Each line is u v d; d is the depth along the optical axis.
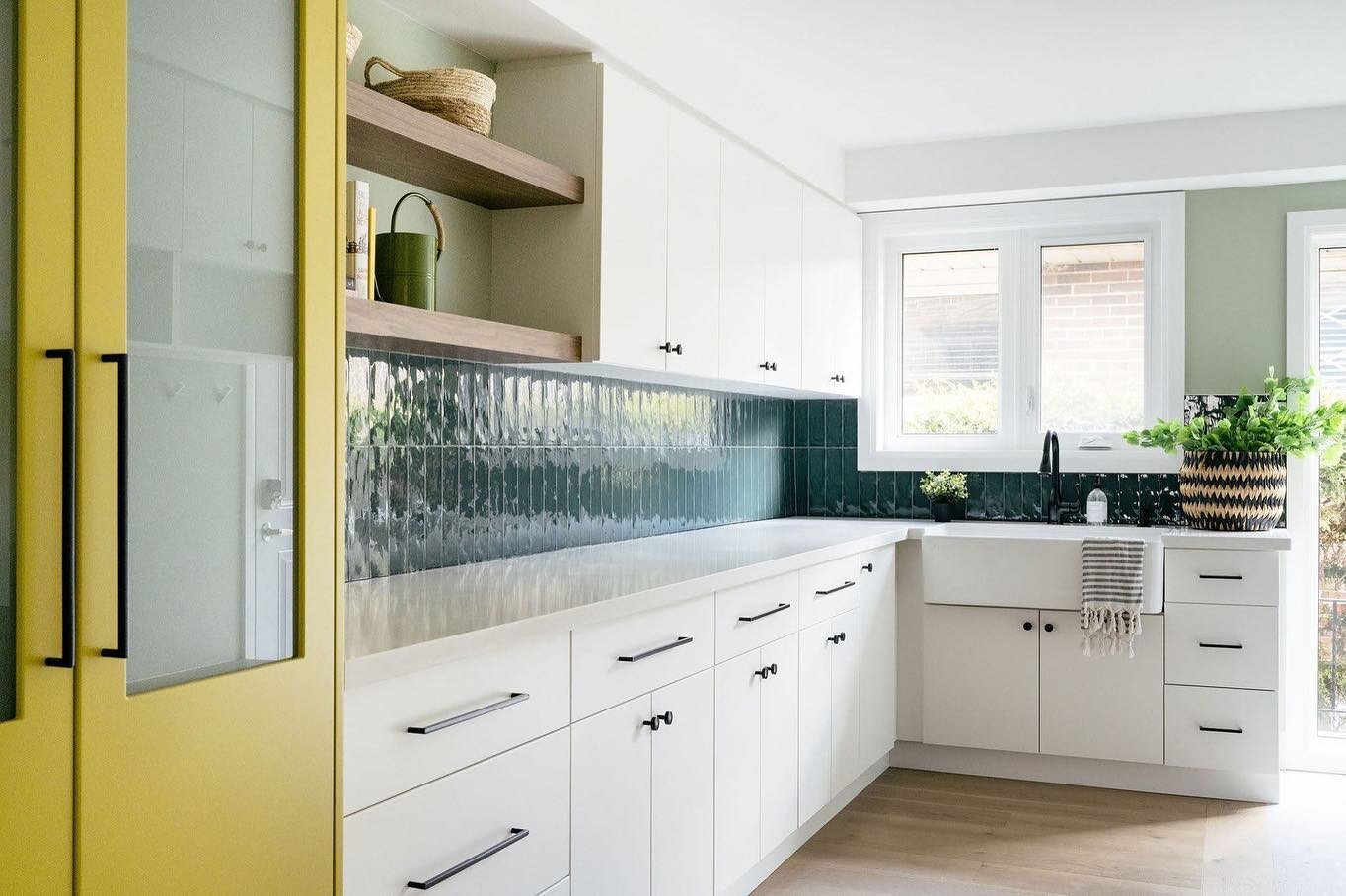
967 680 4.28
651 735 2.48
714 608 2.79
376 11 2.53
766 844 3.11
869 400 5.02
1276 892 3.12
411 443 2.68
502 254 2.92
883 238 5.05
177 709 1.31
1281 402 4.38
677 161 3.21
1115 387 4.73
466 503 2.89
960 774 4.37
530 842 2.04
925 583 4.33
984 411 4.95
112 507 1.23
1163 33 3.37
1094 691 4.12
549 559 3.05
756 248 3.78
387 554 2.60
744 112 3.68
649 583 2.49
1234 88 3.90
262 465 1.45
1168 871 3.29
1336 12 3.20
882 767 4.40
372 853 1.66
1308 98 4.02
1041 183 4.46
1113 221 4.68
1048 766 4.25
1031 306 4.83
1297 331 4.40
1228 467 4.17
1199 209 4.53
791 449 5.16
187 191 1.35
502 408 3.03
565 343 2.76
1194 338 4.54
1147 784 4.13
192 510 1.35
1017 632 4.22
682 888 2.63
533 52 2.87
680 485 4.11
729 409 4.55
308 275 1.51
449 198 2.77
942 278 5.01
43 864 1.17
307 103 1.51
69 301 1.19
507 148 2.53
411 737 1.74
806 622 3.41
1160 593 4.02
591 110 2.84
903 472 5.01
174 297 1.33
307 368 1.50
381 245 2.34
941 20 3.26
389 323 2.13
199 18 1.37
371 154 2.34
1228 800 4.01
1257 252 4.45
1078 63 3.64
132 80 1.28
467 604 2.16
